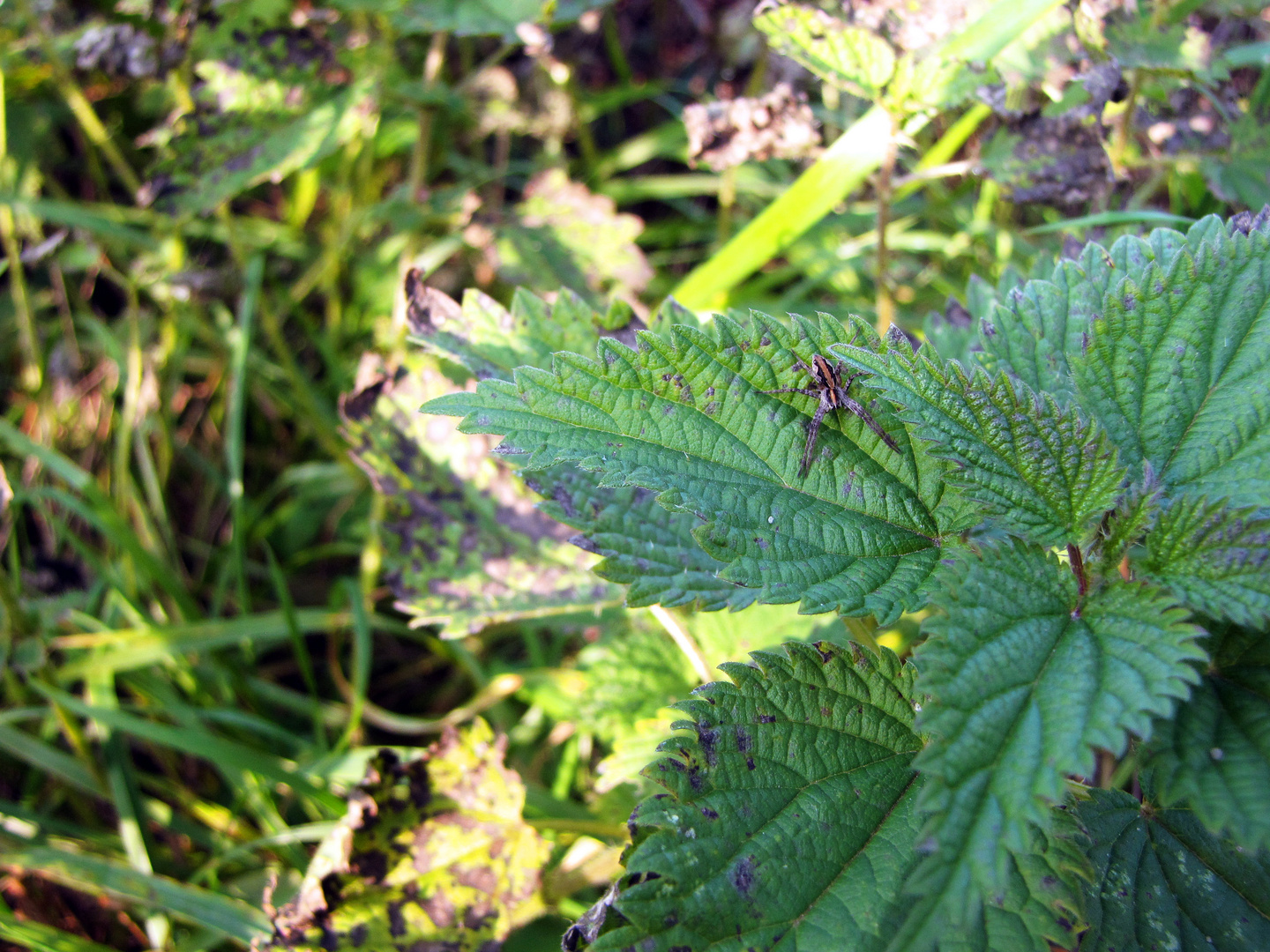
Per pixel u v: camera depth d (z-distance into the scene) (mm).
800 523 195
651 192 461
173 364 414
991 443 184
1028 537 183
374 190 463
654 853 180
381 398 288
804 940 178
